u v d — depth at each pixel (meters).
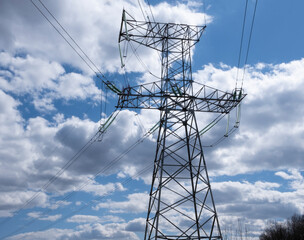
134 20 38.44
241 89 36.34
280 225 102.31
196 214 32.38
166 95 36.28
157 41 39.06
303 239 91.44
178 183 33.16
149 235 32.88
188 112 36.41
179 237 31.20
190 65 37.69
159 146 35.97
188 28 39.53
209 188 33.25
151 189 34.97
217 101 36.59
